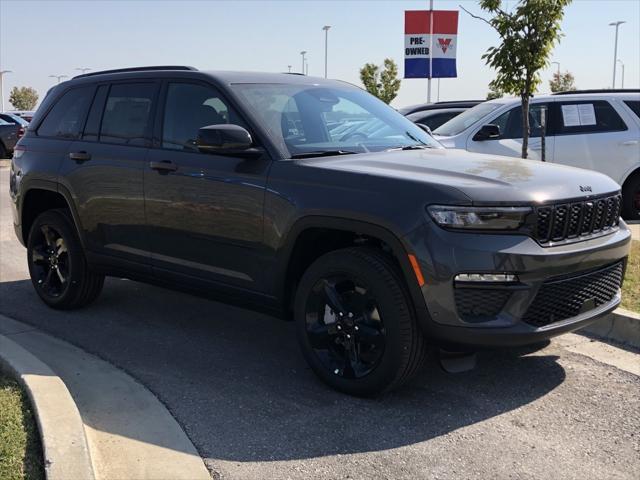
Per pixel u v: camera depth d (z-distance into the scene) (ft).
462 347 12.09
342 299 13.32
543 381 14.23
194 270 15.70
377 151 15.25
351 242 13.99
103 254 17.84
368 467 10.89
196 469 10.84
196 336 17.40
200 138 13.98
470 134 31.86
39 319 18.89
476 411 12.87
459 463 11.00
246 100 15.11
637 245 25.40
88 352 16.25
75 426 11.27
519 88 27.30
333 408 13.03
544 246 12.05
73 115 19.03
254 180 14.15
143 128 16.81
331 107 16.37
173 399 13.50
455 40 59.16
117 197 17.03
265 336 17.39
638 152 32.40
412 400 13.34
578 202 12.71
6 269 25.05
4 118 78.38
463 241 11.63
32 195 19.95
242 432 12.09
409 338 12.35
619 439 11.75
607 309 13.57
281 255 13.82
